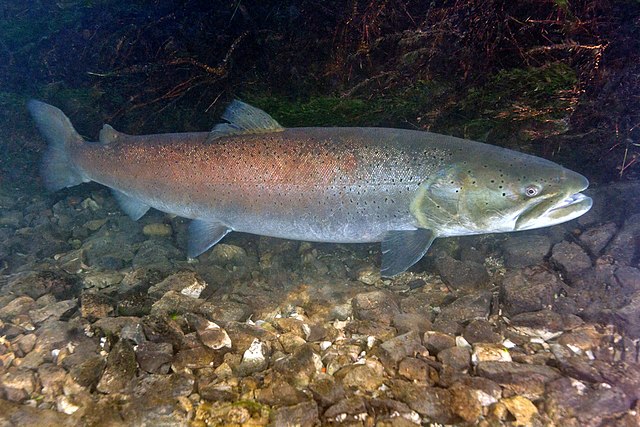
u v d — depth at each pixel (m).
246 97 0.96
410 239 0.66
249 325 0.57
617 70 0.71
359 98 0.86
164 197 0.78
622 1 0.69
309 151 0.68
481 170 0.62
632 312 0.53
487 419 0.41
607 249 0.68
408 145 0.66
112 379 0.47
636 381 0.44
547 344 0.52
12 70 1.24
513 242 0.74
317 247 0.85
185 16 1.02
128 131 1.09
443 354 0.49
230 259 0.83
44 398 0.47
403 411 0.42
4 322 0.60
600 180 0.85
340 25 0.88
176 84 1.01
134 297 0.65
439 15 0.79
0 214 1.05
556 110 0.74
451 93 0.80
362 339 0.55
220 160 0.72
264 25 0.95
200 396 0.46
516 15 0.73
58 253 0.90
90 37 1.12
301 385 0.47
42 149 1.17
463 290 0.68
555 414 0.41
